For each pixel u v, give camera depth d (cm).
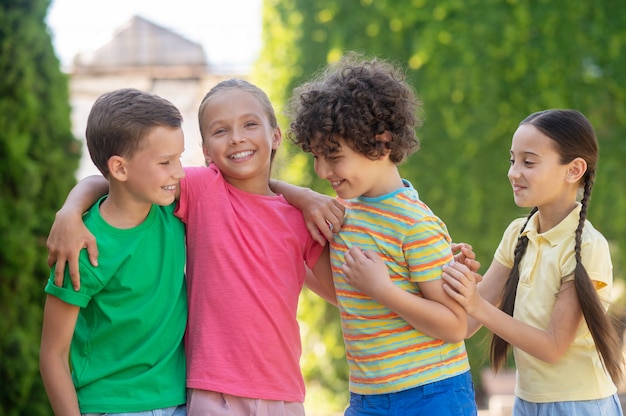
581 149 222
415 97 222
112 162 205
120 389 206
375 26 566
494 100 557
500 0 554
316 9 582
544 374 225
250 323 210
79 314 214
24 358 392
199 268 215
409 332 208
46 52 421
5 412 392
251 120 218
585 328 223
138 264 209
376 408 210
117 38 1081
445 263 205
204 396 208
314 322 602
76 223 204
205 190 220
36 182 402
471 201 564
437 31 553
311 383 612
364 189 210
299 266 221
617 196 573
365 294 211
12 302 393
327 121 203
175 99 1051
